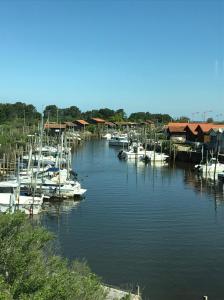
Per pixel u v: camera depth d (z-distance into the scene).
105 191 66.38
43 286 13.87
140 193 65.06
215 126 119.62
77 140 161.12
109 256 36.66
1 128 124.06
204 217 50.06
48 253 21.77
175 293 30.17
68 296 14.08
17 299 13.41
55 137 132.62
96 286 15.99
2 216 17.41
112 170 91.81
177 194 64.94
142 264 35.09
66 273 15.88
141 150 116.31
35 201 50.91
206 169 85.06
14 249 16.34
